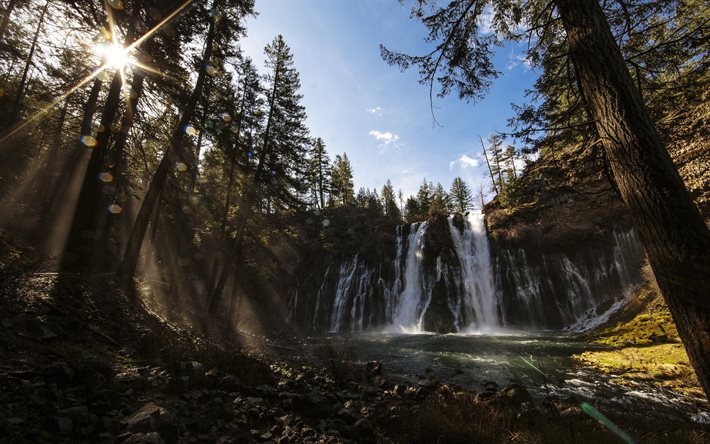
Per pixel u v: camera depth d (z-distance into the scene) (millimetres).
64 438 3338
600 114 3744
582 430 6105
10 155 19797
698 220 3061
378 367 12992
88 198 10891
